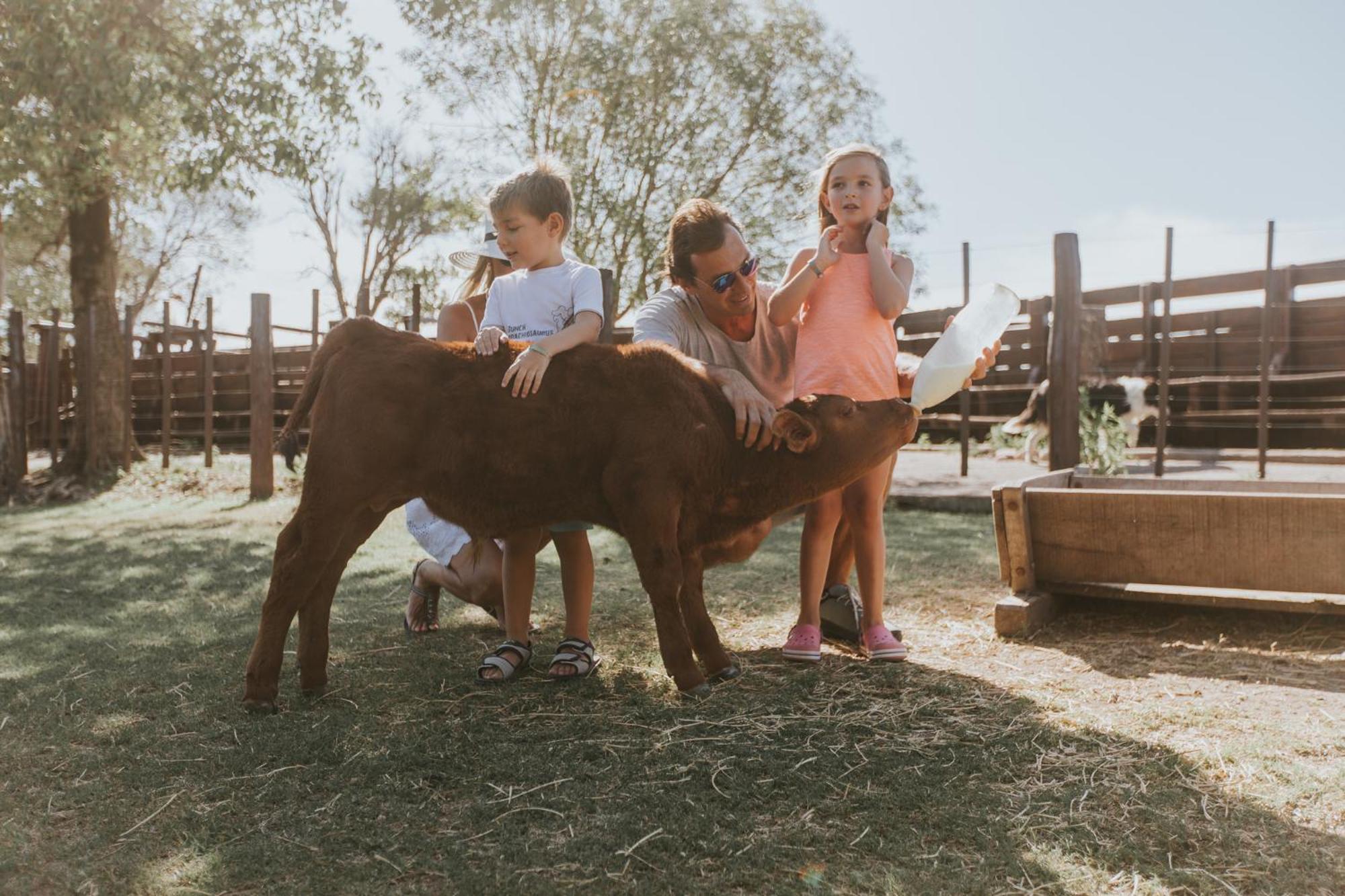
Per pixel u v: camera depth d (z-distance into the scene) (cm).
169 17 1145
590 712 286
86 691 309
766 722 275
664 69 1727
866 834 206
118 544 652
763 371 361
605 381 296
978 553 550
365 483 287
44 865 195
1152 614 393
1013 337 1294
